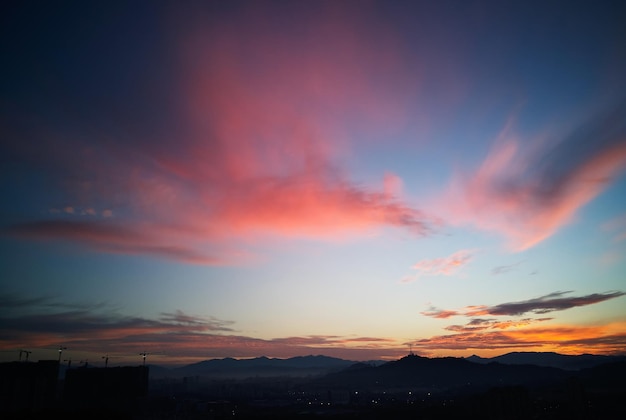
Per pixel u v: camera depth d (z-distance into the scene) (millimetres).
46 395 138125
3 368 135375
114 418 98312
